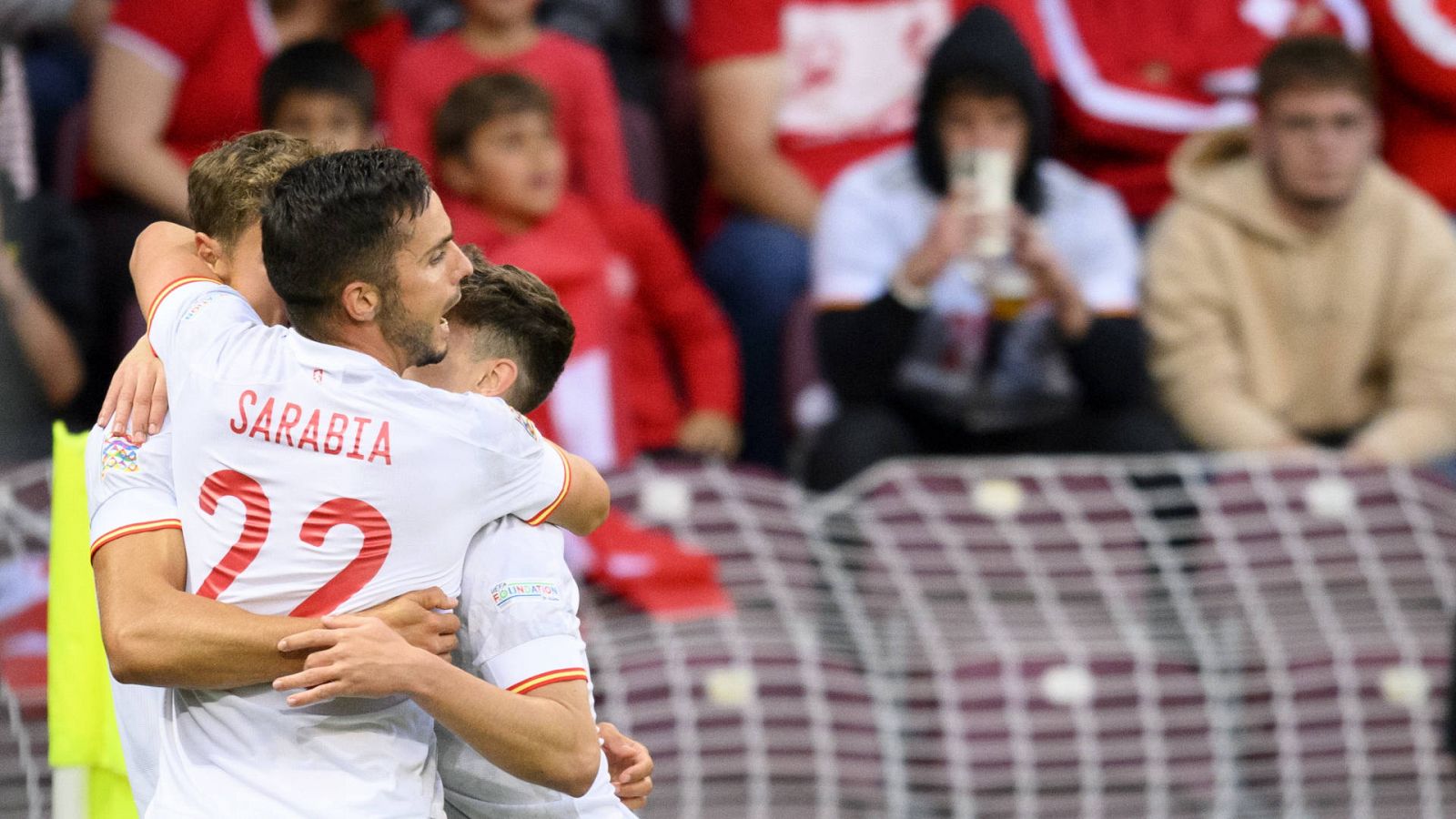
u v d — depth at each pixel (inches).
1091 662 642.2
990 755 626.8
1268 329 740.0
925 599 649.0
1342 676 658.2
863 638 641.6
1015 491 671.8
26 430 658.2
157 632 322.3
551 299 371.2
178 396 336.8
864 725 626.2
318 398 327.6
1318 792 652.1
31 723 518.6
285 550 327.6
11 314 655.8
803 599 650.8
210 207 360.5
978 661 634.8
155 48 734.5
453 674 323.9
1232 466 685.9
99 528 341.1
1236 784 653.3
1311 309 737.0
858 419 695.7
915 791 628.7
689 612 618.5
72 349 675.4
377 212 323.9
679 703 606.9
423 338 334.0
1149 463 685.3
